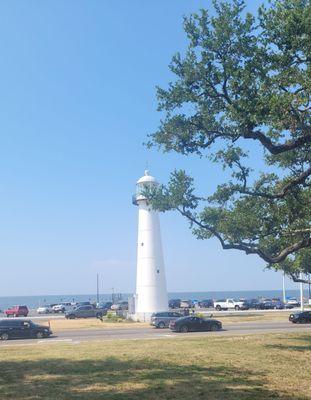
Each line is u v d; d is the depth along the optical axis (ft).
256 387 45.88
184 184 65.16
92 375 52.60
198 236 72.08
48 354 73.87
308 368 57.06
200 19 53.11
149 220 192.03
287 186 62.64
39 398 41.83
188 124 58.85
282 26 47.75
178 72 56.65
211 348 77.97
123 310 235.40
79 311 218.18
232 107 51.98
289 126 48.93
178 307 272.51
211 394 42.98
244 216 68.54
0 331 122.21
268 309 272.31
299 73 49.37
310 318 157.17
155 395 42.70
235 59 52.85
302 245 67.05
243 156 64.64
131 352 73.67
